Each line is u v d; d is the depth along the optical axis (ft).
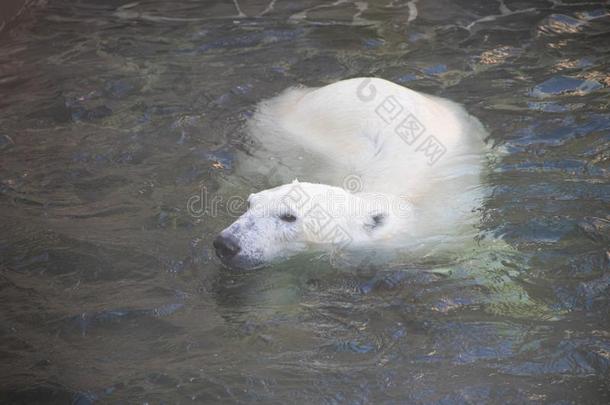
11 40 61.72
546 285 33.81
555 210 39.09
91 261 36.50
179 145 46.70
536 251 36.22
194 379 28.99
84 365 29.96
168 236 38.42
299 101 50.44
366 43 59.31
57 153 45.80
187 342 31.22
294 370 29.40
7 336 31.63
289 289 34.99
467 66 55.11
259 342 31.17
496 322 31.68
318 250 37.93
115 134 47.83
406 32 60.90
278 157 45.52
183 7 66.95
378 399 27.81
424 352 30.17
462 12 64.03
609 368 28.63
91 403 27.91
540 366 28.99
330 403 27.71
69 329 32.04
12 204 41.01
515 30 60.23
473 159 44.04
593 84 51.29
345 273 36.14
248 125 48.91
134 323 32.40
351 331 31.73
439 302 33.37
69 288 34.68
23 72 56.18
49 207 40.81
